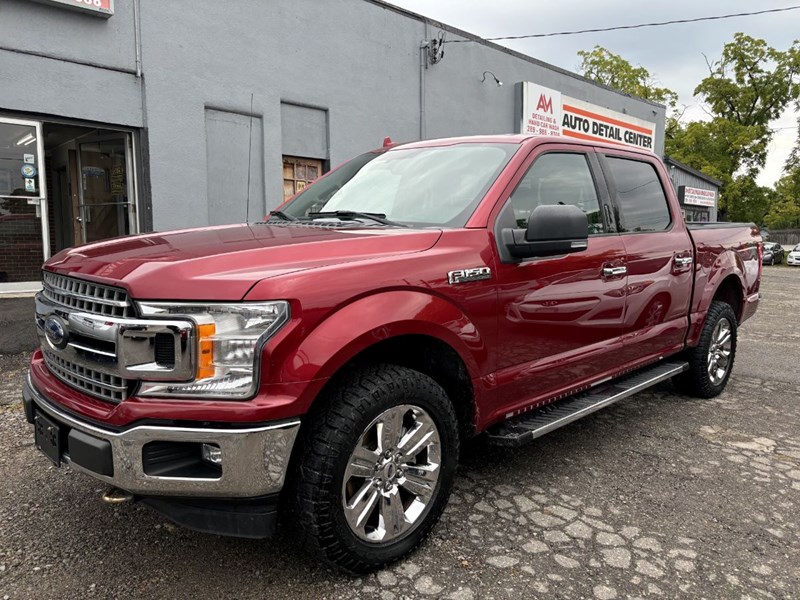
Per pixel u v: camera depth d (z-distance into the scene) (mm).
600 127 17000
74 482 3248
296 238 2611
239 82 8398
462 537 2758
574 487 3295
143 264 2221
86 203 8609
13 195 6918
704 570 2545
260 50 8617
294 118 9344
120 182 7828
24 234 7090
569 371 3361
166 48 7574
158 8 7461
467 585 2400
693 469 3574
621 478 3426
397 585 2393
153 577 2420
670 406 4793
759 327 9156
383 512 2445
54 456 2430
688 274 4383
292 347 2125
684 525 2914
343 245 2520
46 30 6609
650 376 4145
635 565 2566
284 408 2100
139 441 2064
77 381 2385
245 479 2086
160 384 2098
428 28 11445
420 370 2842
